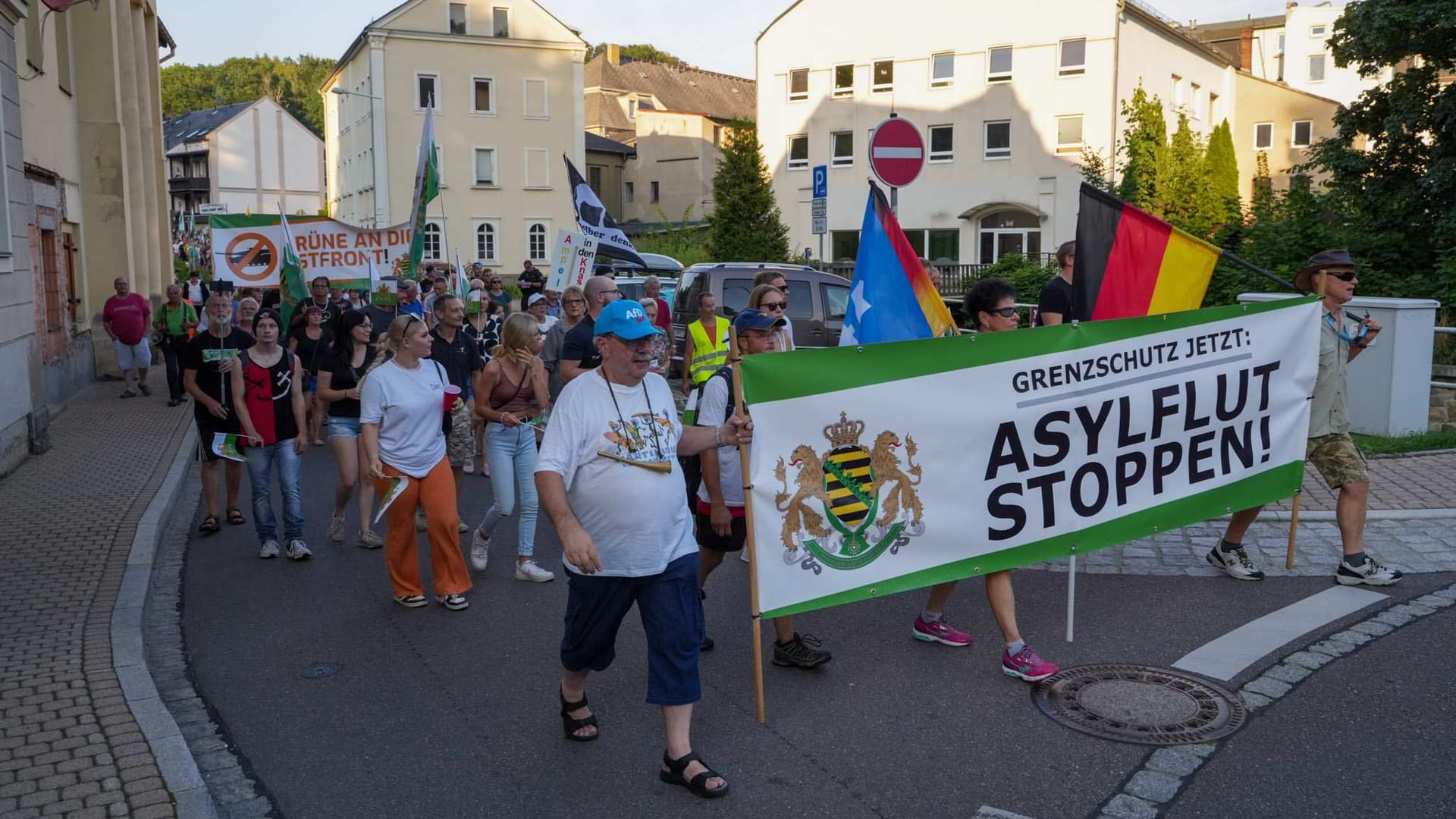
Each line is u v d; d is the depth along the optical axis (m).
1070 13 39.16
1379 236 18.38
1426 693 5.18
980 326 5.99
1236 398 6.60
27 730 4.78
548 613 6.80
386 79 50.72
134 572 7.27
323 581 7.58
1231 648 5.80
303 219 16.84
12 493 9.77
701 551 5.93
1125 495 6.18
